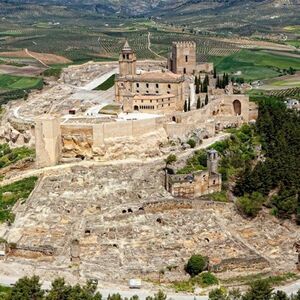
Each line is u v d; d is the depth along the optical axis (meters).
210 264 184.38
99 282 175.50
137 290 172.25
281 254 199.38
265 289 161.62
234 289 167.88
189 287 175.38
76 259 187.25
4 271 181.12
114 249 194.50
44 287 171.25
